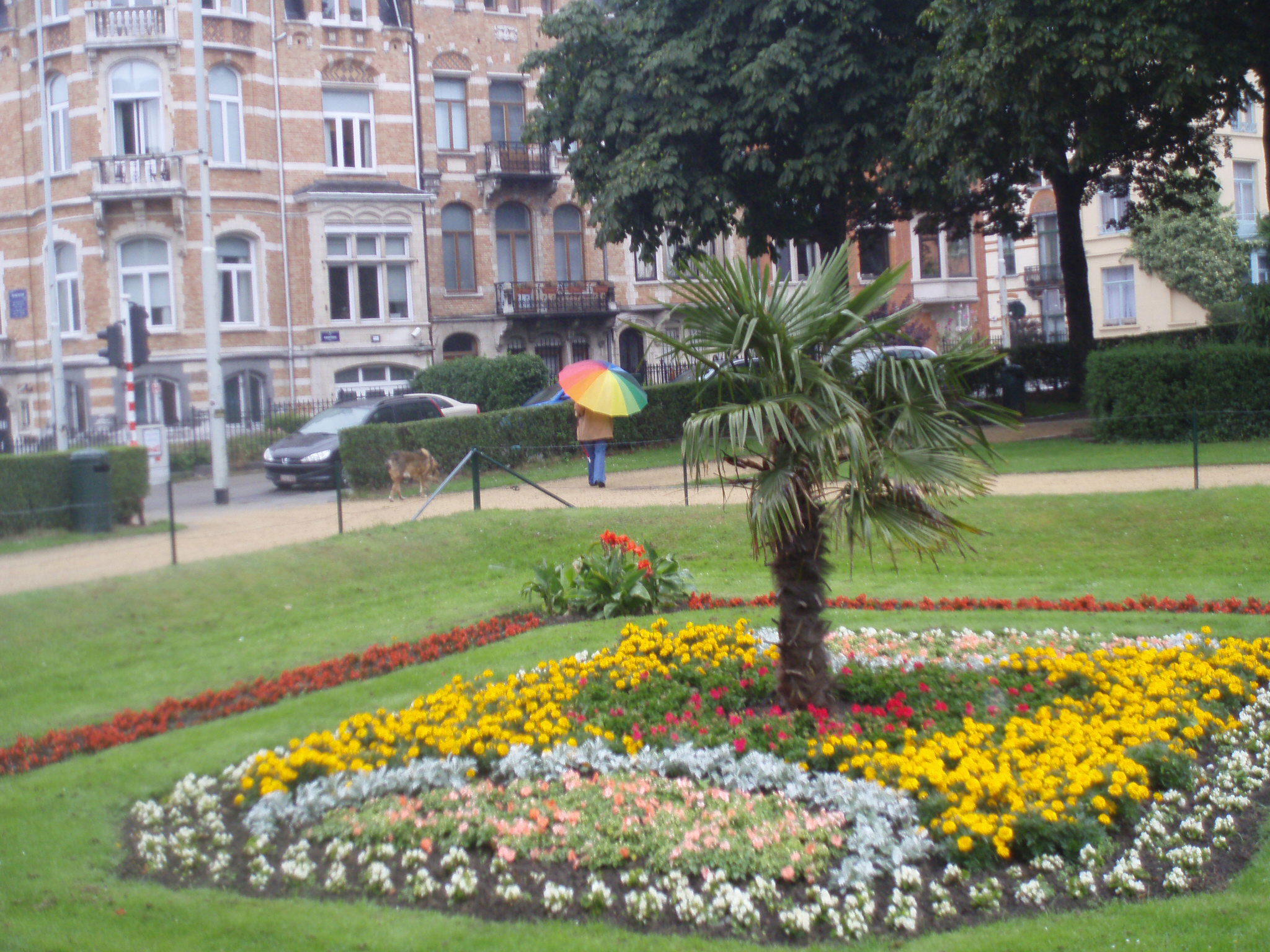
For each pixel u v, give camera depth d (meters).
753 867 5.62
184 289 32.03
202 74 21.88
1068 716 7.17
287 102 33.94
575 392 16.11
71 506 14.93
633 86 25.66
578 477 21.33
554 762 7.00
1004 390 29.86
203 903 5.55
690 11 25.75
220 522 17.17
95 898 5.60
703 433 6.81
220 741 8.02
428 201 36.72
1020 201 31.67
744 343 6.73
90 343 32.12
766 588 12.81
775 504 6.83
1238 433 20.92
